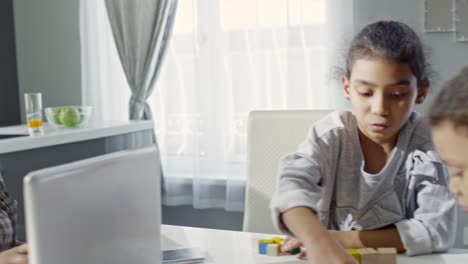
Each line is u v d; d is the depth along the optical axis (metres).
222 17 2.91
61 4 3.41
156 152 0.91
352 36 1.20
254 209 1.68
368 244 1.17
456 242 2.57
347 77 1.17
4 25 3.48
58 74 3.46
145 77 3.05
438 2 2.61
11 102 3.53
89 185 0.74
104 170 0.77
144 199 0.88
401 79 1.07
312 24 2.78
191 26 3.02
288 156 1.23
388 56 1.06
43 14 3.46
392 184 1.22
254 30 2.86
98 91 3.24
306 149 1.23
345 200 1.26
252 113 1.72
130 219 0.84
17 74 3.56
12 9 3.52
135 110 3.07
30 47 3.51
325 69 2.76
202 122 2.96
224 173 2.99
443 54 2.63
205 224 3.13
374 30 1.11
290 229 1.02
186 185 3.12
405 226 1.17
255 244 1.28
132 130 2.85
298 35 2.78
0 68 3.46
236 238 1.35
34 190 0.66
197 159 2.98
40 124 2.45
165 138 3.10
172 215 3.21
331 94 2.74
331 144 1.24
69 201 0.71
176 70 3.05
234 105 2.90
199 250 1.22
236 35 2.89
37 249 0.66
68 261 0.70
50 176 0.68
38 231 0.66
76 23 3.39
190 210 3.16
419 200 1.20
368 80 1.08
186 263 1.16
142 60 3.05
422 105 2.59
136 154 0.85
